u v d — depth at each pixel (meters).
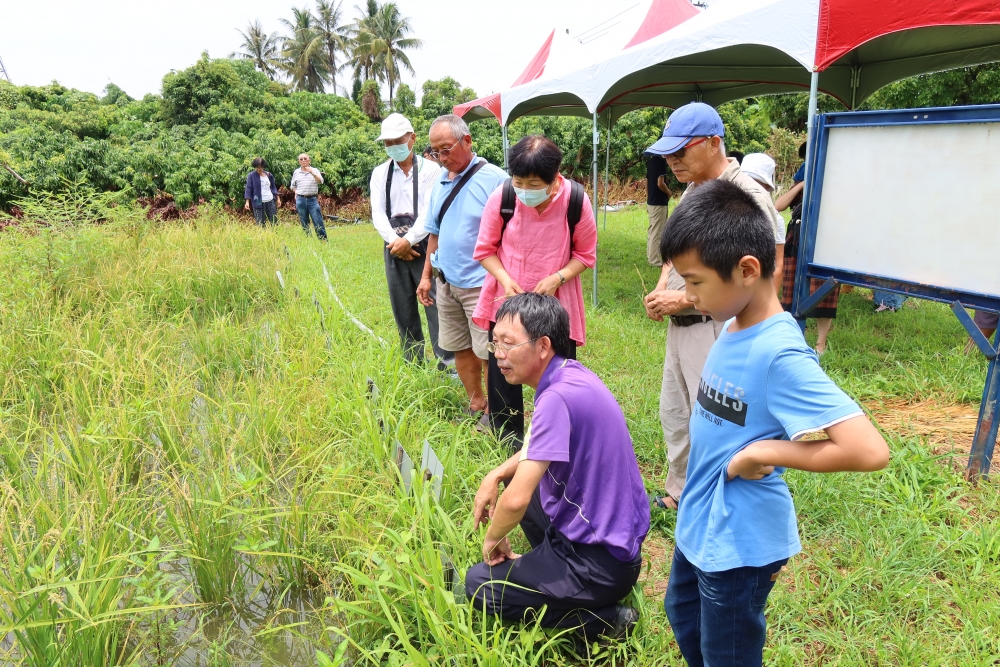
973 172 3.30
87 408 3.78
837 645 2.34
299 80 52.38
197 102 28.72
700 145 2.75
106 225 8.31
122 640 2.45
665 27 6.79
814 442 1.46
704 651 1.81
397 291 5.04
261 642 2.54
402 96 42.34
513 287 3.39
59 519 2.56
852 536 2.94
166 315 6.43
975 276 3.35
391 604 2.33
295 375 4.10
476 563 2.59
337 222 20.33
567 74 7.68
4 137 19.95
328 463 3.25
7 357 4.55
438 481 2.79
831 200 4.12
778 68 8.25
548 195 3.20
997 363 3.25
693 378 2.90
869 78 8.20
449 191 3.93
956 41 6.60
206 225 10.08
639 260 10.14
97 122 28.39
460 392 4.63
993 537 2.77
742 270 1.54
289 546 2.76
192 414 3.94
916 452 3.53
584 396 2.29
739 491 1.65
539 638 2.28
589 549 2.31
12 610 2.17
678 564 1.93
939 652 2.28
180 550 2.66
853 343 5.71
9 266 6.34
